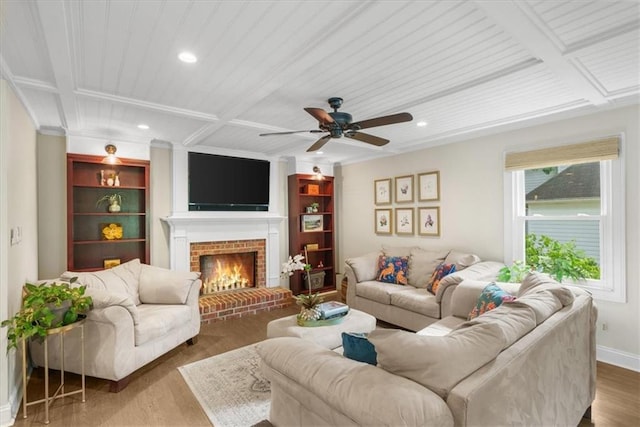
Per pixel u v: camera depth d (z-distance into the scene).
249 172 5.13
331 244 5.96
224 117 3.19
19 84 2.35
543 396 1.53
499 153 3.87
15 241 2.46
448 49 2.02
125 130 3.70
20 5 1.52
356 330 2.89
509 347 1.38
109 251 4.13
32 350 2.79
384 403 1.04
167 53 2.00
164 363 3.04
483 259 4.01
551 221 3.49
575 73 2.30
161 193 4.43
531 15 1.64
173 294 3.34
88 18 1.63
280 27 1.74
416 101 2.92
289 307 4.89
